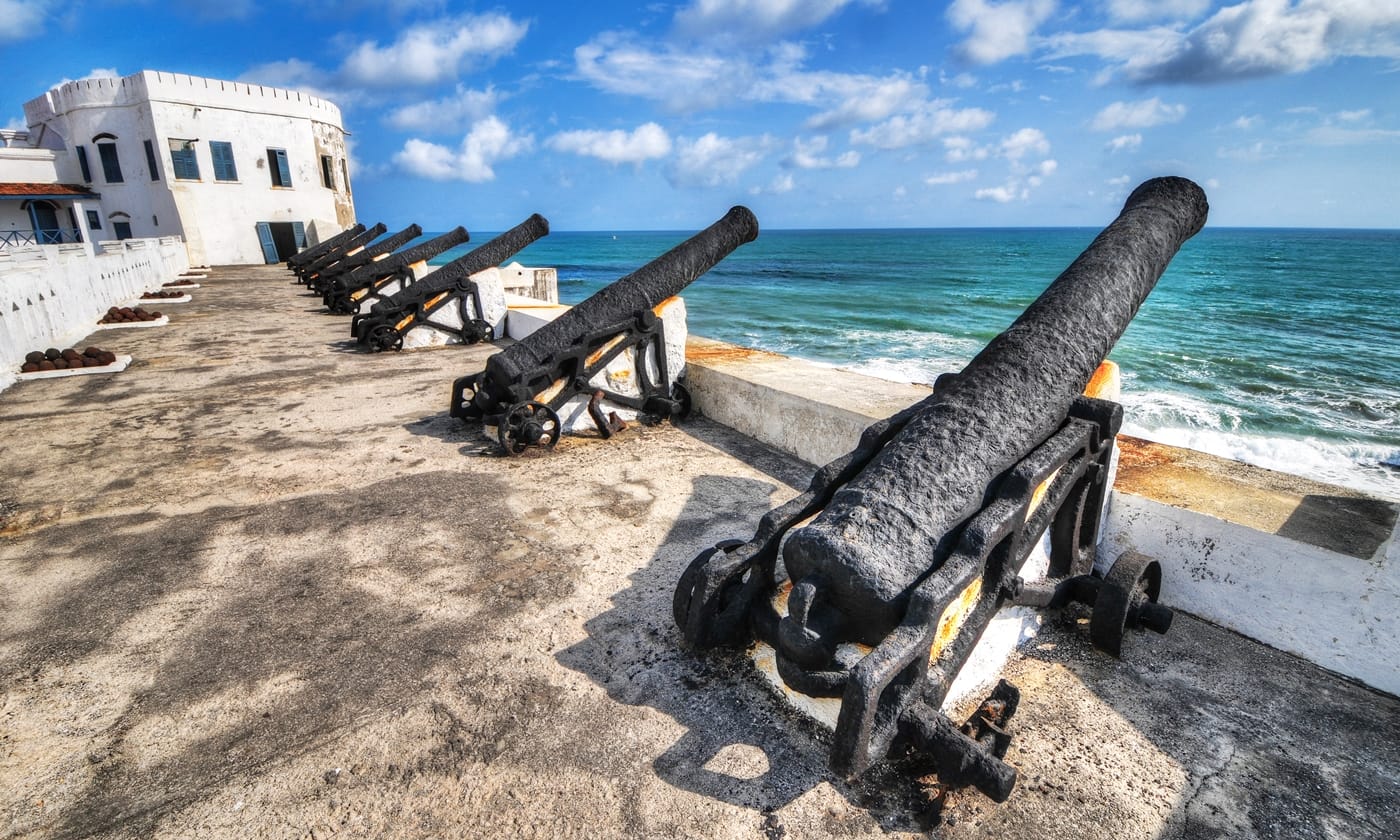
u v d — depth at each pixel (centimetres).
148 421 631
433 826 203
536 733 240
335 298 1392
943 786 217
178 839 199
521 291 1855
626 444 554
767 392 540
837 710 238
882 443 302
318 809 209
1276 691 262
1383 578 256
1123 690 263
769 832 201
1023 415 267
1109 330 296
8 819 206
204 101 2881
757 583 277
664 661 279
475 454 533
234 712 252
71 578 351
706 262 636
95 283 1320
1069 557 296
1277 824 204
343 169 3556
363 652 286
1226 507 307
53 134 3116
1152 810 209
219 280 2250
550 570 354
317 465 512
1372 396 1469
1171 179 344
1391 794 216
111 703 258
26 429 609
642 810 208
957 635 239
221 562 365
